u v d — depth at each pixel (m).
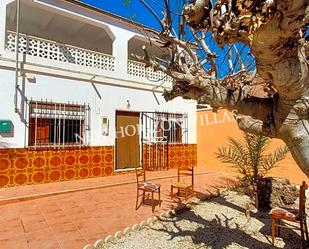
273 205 6.69
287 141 2.84
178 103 12.37
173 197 7.23
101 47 13.98
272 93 3.37
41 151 8.18
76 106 9.02
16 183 7.69
